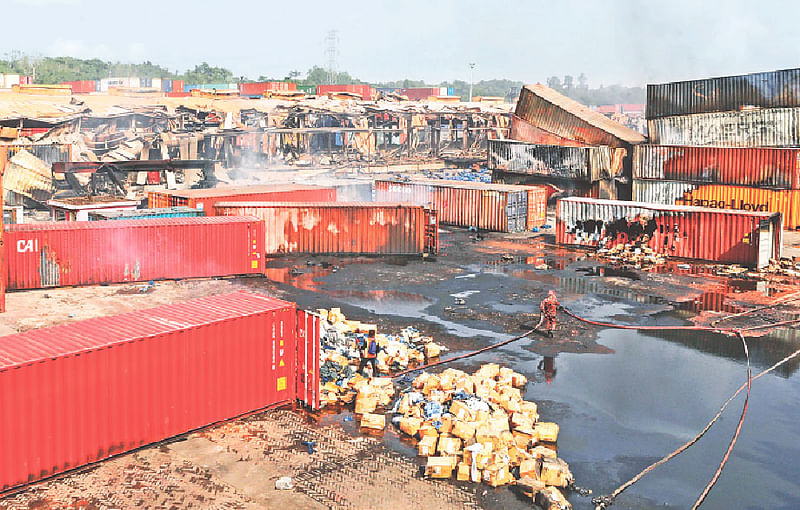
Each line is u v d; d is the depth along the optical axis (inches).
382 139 5502.0
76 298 1385.3
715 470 732.7
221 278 1615.4
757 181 2372.0
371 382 903.7
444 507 639.1
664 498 672.4
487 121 5423.2
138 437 729.6
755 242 1764.3
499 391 890.7
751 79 2600.9
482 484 685.3
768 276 1712.6
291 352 862.5
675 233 1905.8
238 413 820.0
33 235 1421.0
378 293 1507.1
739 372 1040.2
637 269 1791.3
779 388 975.6
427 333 1219.2
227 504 634.2
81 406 679.7
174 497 644.7
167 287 1508.4
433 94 7815.0
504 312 1366.9
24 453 645.3
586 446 784.9
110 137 3619.6
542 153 2832.2
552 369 1042.7
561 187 2827.3
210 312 817.5
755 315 1362.0
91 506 625.6
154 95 5004.9
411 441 777.6
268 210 1889.8
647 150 2628.0
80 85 6845.5
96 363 685.3
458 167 4648.1
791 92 2486.5
